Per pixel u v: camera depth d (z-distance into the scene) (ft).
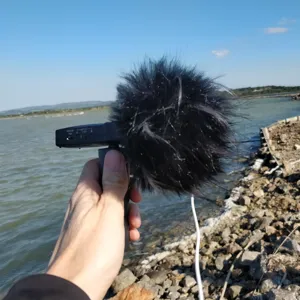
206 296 15.58
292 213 24.26
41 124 220.23
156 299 16.25
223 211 26.78
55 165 59.11
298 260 15.55
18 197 40.45
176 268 18.95
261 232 20.99
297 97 239.09
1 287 21.85
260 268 15.43
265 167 39.24
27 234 29.43
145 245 23.00
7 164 63.00
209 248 20.56
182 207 29.25
